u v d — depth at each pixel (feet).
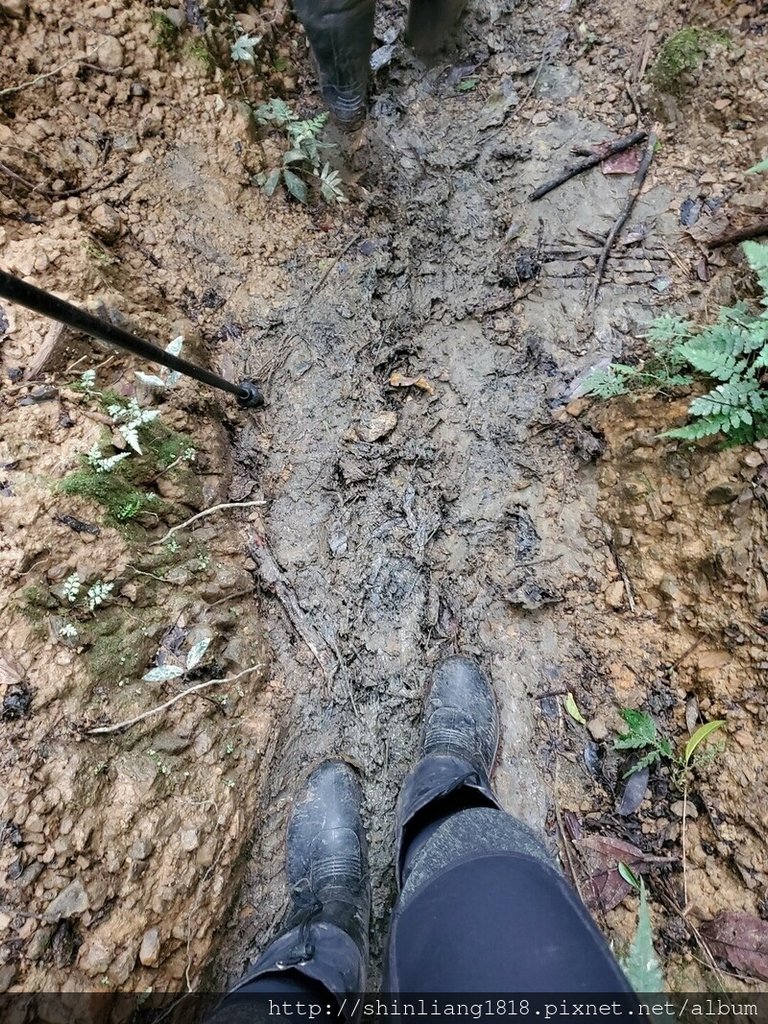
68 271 4.76
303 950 3.68
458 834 3.63
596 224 6.06
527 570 5.48
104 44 5.22
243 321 5.96
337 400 5.96
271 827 4.88
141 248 5.56
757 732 4.36
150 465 4.94
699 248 5.65
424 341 6.14
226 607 5.16
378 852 4.92
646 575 5.08
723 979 3.96
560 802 4.81
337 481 5.82
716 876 4.23
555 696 5.14
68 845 3.61
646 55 6.22
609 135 6.23
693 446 4.86
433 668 5.36
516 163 6.39
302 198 6.17
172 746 4.34
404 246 6.32
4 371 4.40
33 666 3.87
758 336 4.43
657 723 4.77
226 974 4.35
